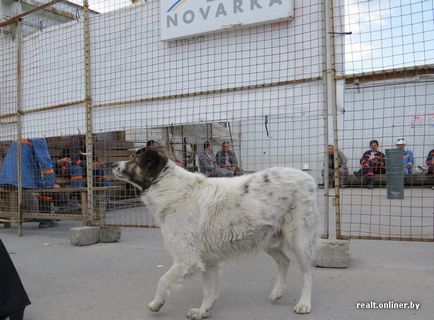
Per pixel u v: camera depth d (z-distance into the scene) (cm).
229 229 355
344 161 1384
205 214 356
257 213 355
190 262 355
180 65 635
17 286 323
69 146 905
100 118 714
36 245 678
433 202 1105
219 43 600
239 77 587
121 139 1032
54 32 769
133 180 393
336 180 516
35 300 402
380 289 414
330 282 440
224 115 596
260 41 569
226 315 358
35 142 814
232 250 364
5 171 820
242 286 436
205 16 596
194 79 623
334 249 492
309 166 816
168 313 366
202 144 1038
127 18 680
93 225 697
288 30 549
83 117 732
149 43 662
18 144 785
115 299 403
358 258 541
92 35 718
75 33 743
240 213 355
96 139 963
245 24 567
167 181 374
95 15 712
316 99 529
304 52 539
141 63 672
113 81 701
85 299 404
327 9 515
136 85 678
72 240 668
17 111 809
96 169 818
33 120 805
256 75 573
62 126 762
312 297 396
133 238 729
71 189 734
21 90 824
